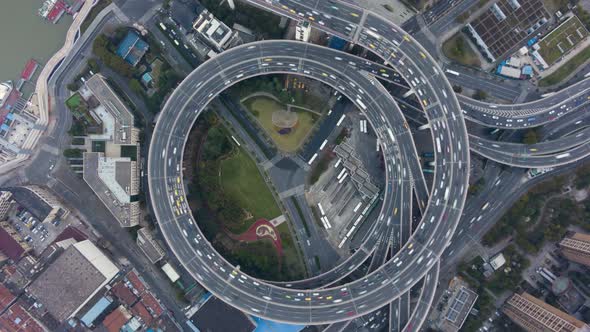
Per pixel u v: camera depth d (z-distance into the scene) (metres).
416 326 144.75
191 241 145.75
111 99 152.88
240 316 147.38
